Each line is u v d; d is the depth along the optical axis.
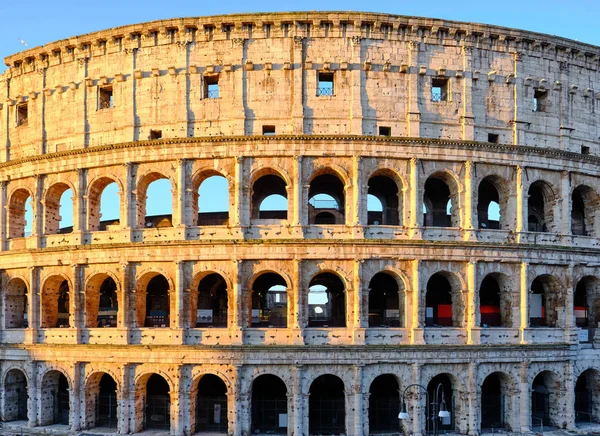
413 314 65.94
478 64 71.25
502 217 71.38
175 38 69.81
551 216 73.06
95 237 69.94
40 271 71.81
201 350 64.56
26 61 76.38
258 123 67.75
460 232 68.19
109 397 69.62
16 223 76.56
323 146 66.62
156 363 65.69
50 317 72.38
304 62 68.25
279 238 65.56
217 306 74.56
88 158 70.56
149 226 75.62
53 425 70.56
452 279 68.50
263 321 72.75
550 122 73.50
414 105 68.62
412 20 69.00
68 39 73.00
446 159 68.31
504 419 69.06
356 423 63.81
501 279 70.06
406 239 66.25
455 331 66.81
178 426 64.62
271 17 67.81
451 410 68.69
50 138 73.94
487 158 69.50
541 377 73.12
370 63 68.25
